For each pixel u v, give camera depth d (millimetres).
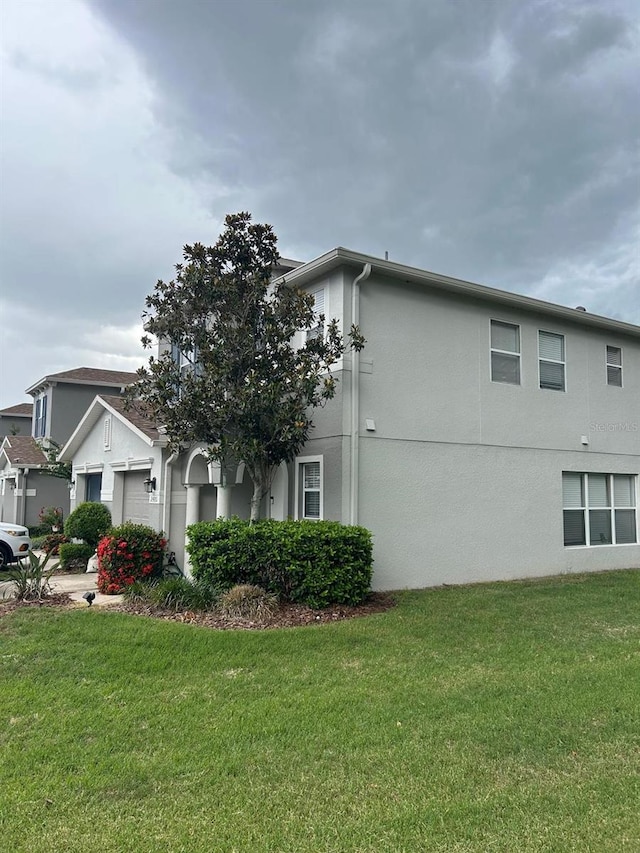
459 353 12266
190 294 10250
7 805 3766
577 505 14219
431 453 11680
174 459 12328
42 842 3402
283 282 10648
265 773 4188
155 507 12773
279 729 4891
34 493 23828
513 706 5387
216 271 10125
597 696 5645
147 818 3646
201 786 4016
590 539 14305
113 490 15320
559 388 13969
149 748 4570
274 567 9328
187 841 3420
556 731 4875
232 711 5270
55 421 25938
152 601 9141
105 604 9695
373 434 10938
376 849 3363
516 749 4562
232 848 3365
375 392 11023
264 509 12117
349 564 9383
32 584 10000
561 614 9070
